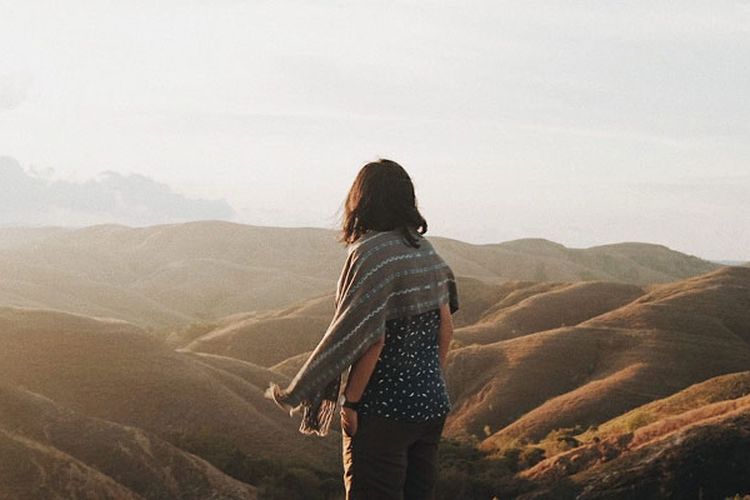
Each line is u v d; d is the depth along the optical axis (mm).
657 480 27391
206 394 61469
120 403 59094
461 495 31188
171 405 60000
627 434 32562
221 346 147625
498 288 187875
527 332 152625
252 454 51719
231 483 28188
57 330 66688
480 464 35969
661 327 120188
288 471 34750
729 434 28172
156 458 27578
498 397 100438
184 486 27047
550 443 43656
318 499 34000
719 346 112062
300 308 186250
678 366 103188
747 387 55312
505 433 85625
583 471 30922
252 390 67562
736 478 26672
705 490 26531
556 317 158500
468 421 97250
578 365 107250
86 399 58938
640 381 96312
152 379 62750
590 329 117750
